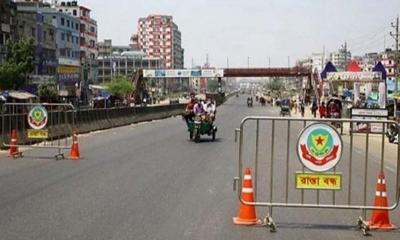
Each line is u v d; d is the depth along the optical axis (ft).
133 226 27.02
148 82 442.91
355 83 155.33
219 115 212.02
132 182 41.86
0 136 67.46
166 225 27.40
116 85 315.17
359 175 48.78
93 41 414.41
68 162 54.90
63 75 280.92
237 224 27.86
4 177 43.80
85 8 401.29
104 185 40.09
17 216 29.04
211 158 60.70
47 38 270.26
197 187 39.88
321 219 29.84
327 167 27.99
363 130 82.23
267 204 28.14
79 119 103.65
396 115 119.65
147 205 32.63
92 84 353.92
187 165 53.72
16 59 187.01
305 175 28.12
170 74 300.40
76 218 28.66
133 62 483.10
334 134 27.84
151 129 120.57
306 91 318.04
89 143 79.97
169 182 42.16
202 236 25.29
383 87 127.34
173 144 79.87
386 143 90.38
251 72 323.98
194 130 85.30
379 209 27.81
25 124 75.00
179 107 233.76
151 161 56.80
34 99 173.68
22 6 326.24
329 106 125.49
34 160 56.44
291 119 28.53
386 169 54.13
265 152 68.80
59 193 36.37
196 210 31.37
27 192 36.65
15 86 185.88
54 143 77.77
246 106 350.23
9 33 223.10
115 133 105.29
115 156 61.36
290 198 36.22
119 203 33.09
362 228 27.40
